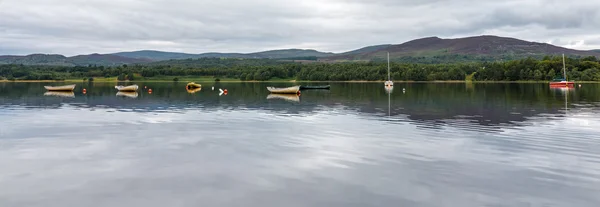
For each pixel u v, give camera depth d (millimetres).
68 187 16703
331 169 19219
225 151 23219
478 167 19547
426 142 25688
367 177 17922
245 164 20188
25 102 61625
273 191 16156
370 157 21578
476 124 34000
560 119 37250
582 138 26969
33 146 24844
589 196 15594
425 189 16391
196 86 121000
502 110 46125
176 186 16781
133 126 33281
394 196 15602
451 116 40062
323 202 15008
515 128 31547
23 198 15492
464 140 26328
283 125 33781
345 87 124375
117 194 15883
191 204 14836
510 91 92125
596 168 19375
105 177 18047
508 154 22266
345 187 16609
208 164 20219
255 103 58844
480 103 56688
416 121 36188
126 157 21781
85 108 50844
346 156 21844
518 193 15953
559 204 14828
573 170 19047
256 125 33812
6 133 29844
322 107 51281
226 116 40812
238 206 14656
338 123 34938
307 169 19219
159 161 20875
